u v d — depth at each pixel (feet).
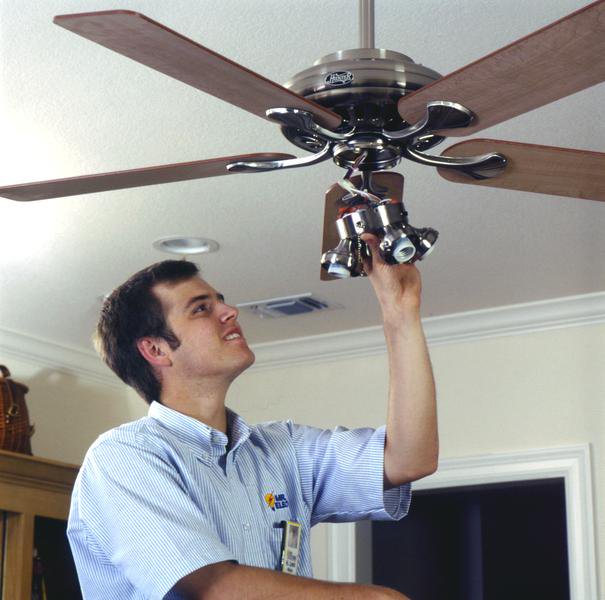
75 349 15.23
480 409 14.05
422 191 10.41
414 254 5.78
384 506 6.46
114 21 4.36
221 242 11.66
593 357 13.44
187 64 4.81
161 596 5.47
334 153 5.78
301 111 5.34
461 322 14.12
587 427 13.29
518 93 5.10
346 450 6.61
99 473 5.91
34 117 8.98
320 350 15.14
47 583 13.51
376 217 5.73
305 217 10.98
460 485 13.93
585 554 12.88
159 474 5.83
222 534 6.00
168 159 9.64
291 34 7.67
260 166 5.93
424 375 6.28
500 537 20.90
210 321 6.59
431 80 5.54
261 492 6.33
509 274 12.69
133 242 11.64
